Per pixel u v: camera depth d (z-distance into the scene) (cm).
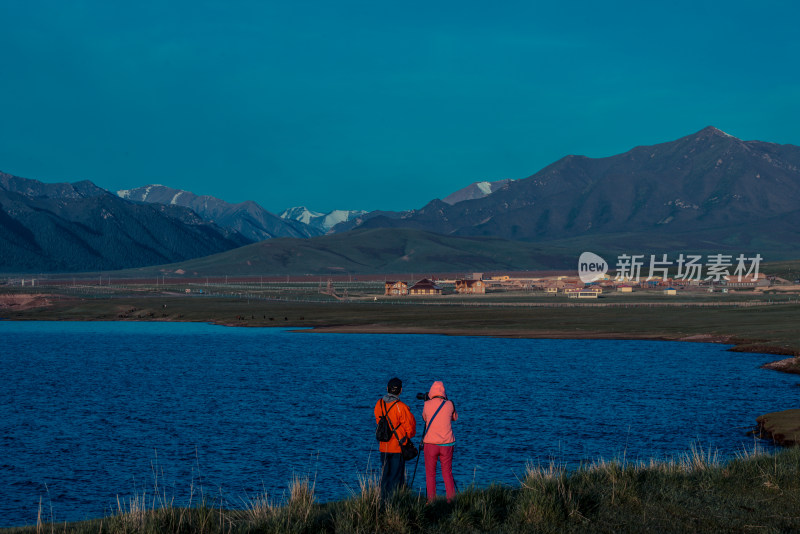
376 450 5594
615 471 2522
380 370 11312
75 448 5838
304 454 5481
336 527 2005
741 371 10288
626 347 14462
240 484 4641
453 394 8375
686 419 6569
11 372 11912
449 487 2339
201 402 8294
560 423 6444
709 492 2345
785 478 2475
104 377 11062
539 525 2012
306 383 9912
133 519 2072
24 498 4412
